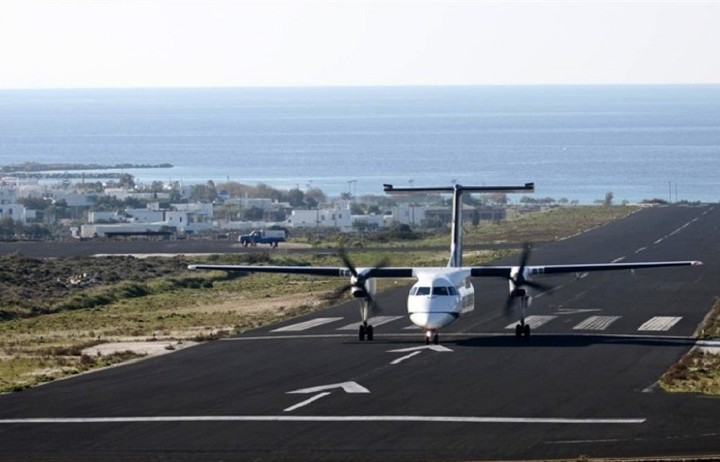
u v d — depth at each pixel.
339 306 185.38
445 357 128.50
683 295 187.00
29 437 92.81
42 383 118.25
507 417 97.44
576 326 154.00
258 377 118.12
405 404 103.06
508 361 125.44
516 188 150.62
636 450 86.06
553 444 88.12
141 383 116.56
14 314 188.62
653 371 118.88
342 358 129.12
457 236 152.38
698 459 83.31
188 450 87.81
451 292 136.88
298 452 86.62
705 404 102.06
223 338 150.62
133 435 93.00
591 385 111.31
